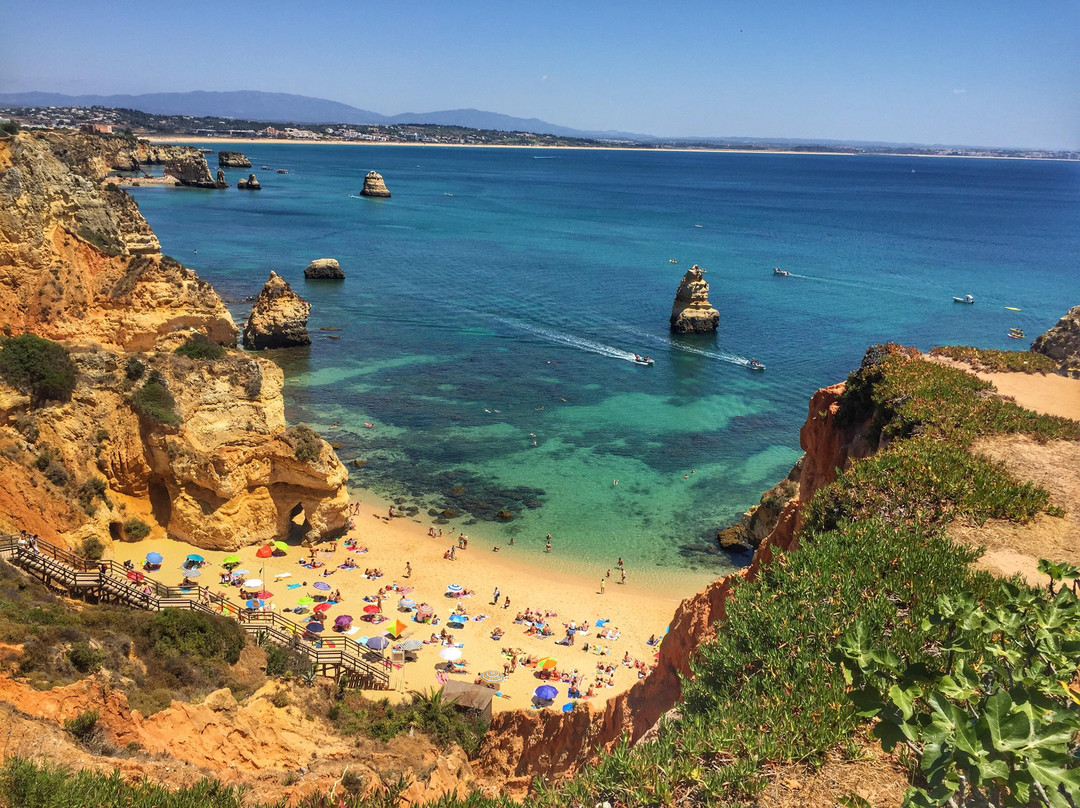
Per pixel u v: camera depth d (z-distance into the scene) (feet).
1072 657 36.70
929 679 36.06
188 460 162.61
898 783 40.04
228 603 140.36
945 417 100.07
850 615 54.49
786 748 42.65
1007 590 40.52
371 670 125.90
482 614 164.25
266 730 76.64
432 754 92.22
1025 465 89.35
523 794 92.43
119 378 162.50
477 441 244.63
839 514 78.79
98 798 52.54
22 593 92.73
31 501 134.51
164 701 80.18
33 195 178.81
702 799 41.04
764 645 54.54
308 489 179.22
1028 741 29.14
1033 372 130.21
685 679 59.16
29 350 150.20
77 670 78.07
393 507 204.13
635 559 188.03
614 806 42.73
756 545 189.78
